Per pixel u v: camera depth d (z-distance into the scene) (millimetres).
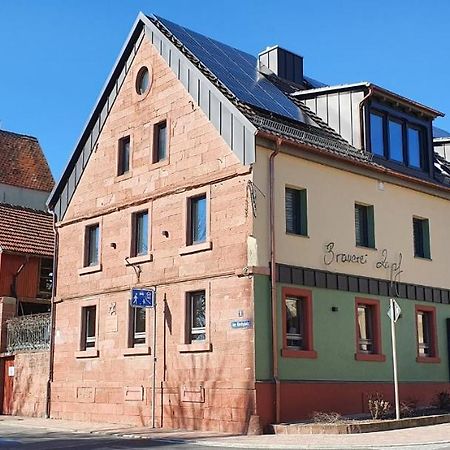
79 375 22469
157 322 19922
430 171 24406
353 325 19859
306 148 19156
